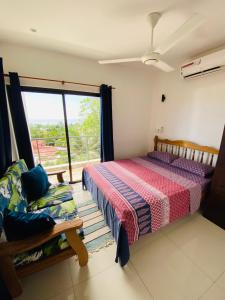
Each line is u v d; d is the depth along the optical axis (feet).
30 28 5.88
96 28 5.88
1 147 6.12
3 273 3.45
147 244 5.68
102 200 6.40
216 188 6.61
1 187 4.45
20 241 3.57
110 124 10.20
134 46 7.41
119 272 4.65
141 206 5.03
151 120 12.42
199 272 4.66
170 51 7.81
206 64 7.27
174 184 6.69
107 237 5.97
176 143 10.12
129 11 4.92
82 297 4.00
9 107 7.66
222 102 7.56
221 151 6.30
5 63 7.25
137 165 9.29
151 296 4.03
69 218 5.06
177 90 9.84
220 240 5.88
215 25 5.59
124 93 10.75
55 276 4.51
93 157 13.46
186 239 5.91
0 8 4.70
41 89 8.27
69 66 8.64
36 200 6.10
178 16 5.15
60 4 4.58
